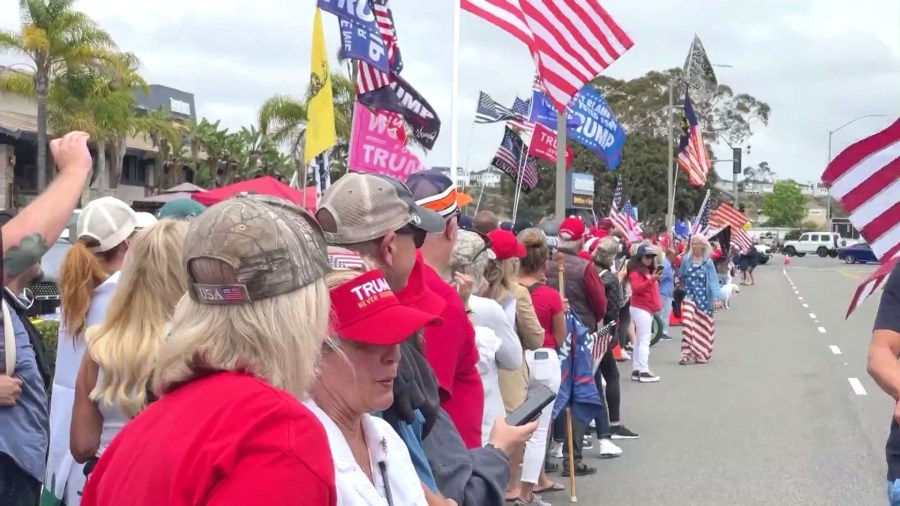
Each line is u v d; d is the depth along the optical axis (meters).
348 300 2.09
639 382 12.74
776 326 20.75
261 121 37.28
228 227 1.73
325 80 6.14
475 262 5.12
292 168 51.09
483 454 3.03
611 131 13.38
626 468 8.02
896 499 3.52
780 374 13.41
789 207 124.44
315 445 1.63
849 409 10.63
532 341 6.06
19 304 3.86
